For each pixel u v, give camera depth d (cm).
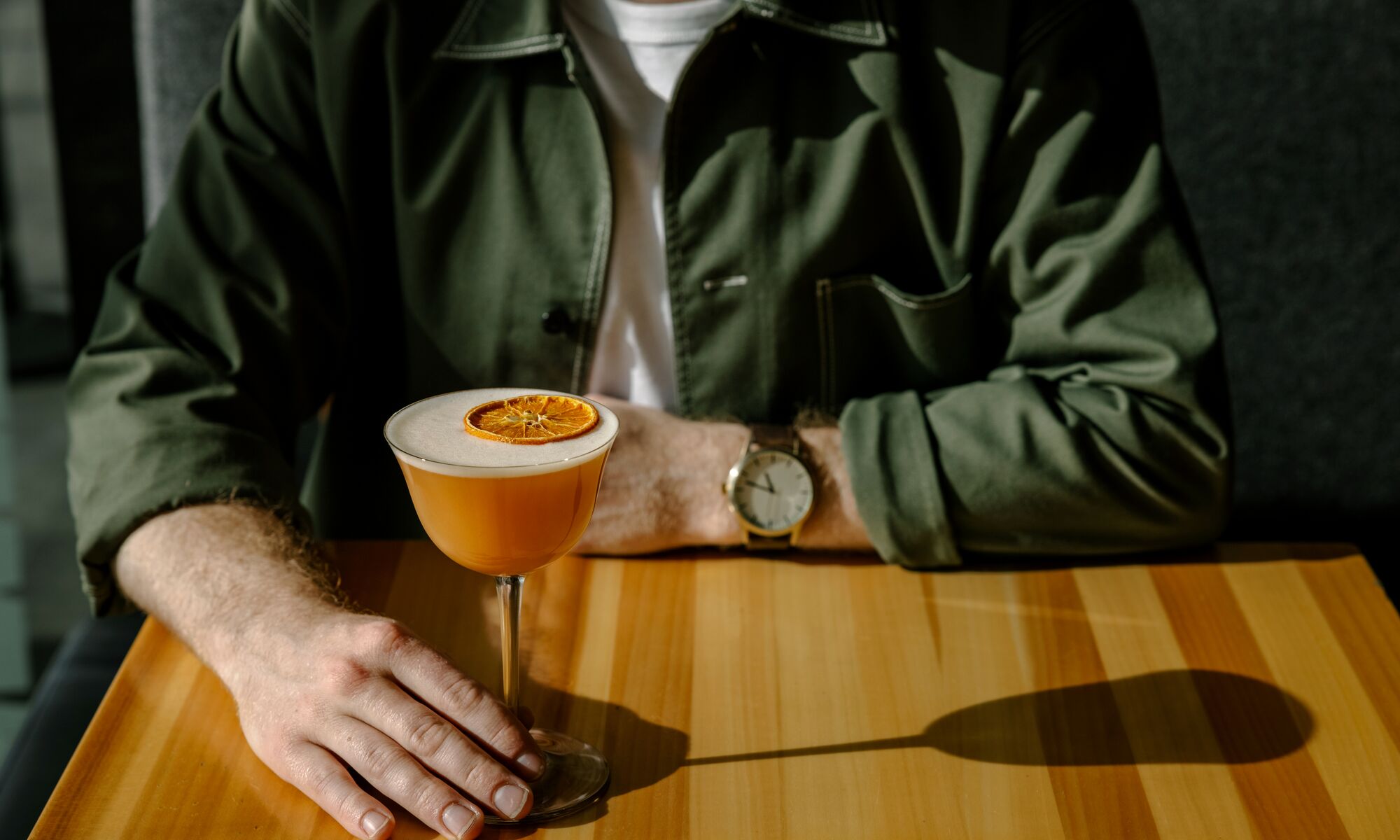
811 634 88
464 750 69
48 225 307
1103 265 108
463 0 112
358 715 71
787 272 114
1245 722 78
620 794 71
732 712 79
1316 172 158
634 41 114
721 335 116
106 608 97
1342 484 168
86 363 103
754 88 112
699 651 85
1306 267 161
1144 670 84
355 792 69
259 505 94
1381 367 163
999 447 98
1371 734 77
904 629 89
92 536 91
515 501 64
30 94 297
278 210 112
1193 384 102
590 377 118
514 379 117
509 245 114
